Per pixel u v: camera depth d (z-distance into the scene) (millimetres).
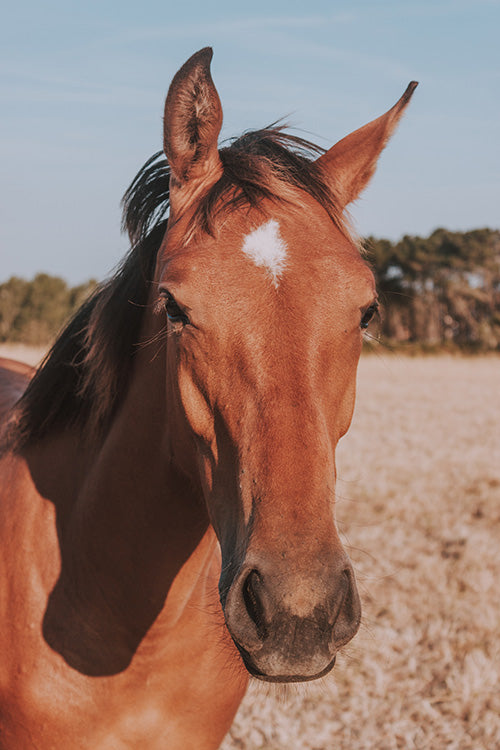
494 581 4633
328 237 1477
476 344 32938
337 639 1263
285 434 1330
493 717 3312
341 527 5578
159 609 1782
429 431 10062
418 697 3439
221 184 1521
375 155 1778
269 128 1825
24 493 1960
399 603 4242
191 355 1464
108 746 1833
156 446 1732
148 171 1873
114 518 1789
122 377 1854
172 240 1532
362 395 14672
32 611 1832
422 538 5383
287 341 1371
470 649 3842
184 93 1553
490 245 38625
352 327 1442
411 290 37844
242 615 1255
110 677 1799
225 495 1439
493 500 6508
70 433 1965
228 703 1968
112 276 1969
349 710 3361
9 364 3518
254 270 1398
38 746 1834
